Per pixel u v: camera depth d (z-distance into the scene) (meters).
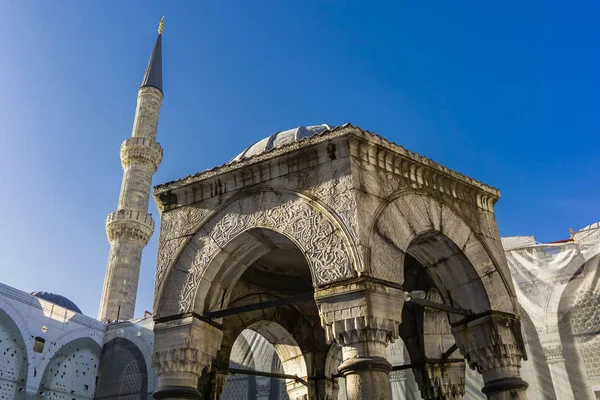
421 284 11.26
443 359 10.84
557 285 17.98
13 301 25.88
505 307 9.13
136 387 27.25
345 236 7.56
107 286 40.81
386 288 7.31
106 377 28.50
